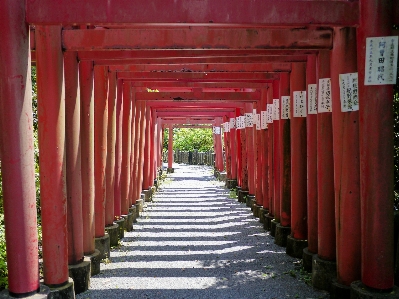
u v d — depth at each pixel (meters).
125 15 3.64
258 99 9.62
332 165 4.72
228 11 3.68
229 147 16.12
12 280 3.64
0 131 3.58
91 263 5.30
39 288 3.78
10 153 3.56
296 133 6.09
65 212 4.24
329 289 4.70
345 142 4.12
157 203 11.89
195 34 4.12
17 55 3.51
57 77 4.10
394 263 4.26
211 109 14.84
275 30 4.14
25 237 3.63
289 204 6.91
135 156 9.59
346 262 4.17
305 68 5.98
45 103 4.07
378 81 3.66
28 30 3.62
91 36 4.14
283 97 6.81
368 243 3.78
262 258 6.16
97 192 5.94
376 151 3.71
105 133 6.03
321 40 4.17
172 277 5.29
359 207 4.12
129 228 8.09
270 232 7.75
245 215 9.88
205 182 18.41
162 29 4.13
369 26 3.66
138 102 9.82
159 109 14.83
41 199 4.16
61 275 4.20
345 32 4.07
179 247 6.84
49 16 3.60
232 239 7.41
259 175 9.59
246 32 4.12
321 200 4.80
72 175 4.71
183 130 35.78
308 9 3.73
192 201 12.30
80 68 5.18
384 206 3.72
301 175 6.14
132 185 9.16
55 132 4.09
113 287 4.91
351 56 4.07
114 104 6.75
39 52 4.06
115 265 5.80
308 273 5.36
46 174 4.12
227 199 12.71
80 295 4.65
